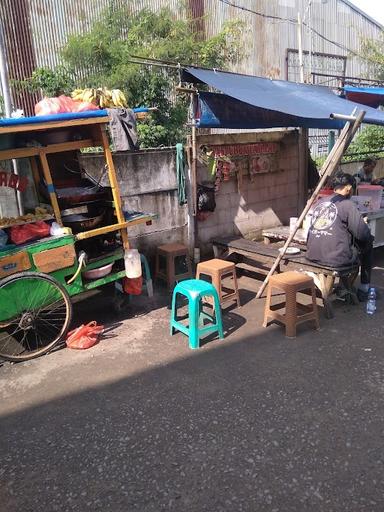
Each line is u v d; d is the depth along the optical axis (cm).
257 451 279
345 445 281
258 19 1578
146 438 295
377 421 304
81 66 1022
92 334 434
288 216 792
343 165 898
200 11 1408
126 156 578
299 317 434
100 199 484
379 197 644
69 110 423
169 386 355
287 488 249
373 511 232
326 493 244
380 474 257
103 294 562
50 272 417
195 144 623
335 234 464
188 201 649
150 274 584
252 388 347
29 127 375
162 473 264
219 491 249
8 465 276
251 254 570
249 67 1570
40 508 243
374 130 1254
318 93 646
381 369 371
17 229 404
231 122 599
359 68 1956
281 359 391
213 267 504
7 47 1032
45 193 472
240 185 703
